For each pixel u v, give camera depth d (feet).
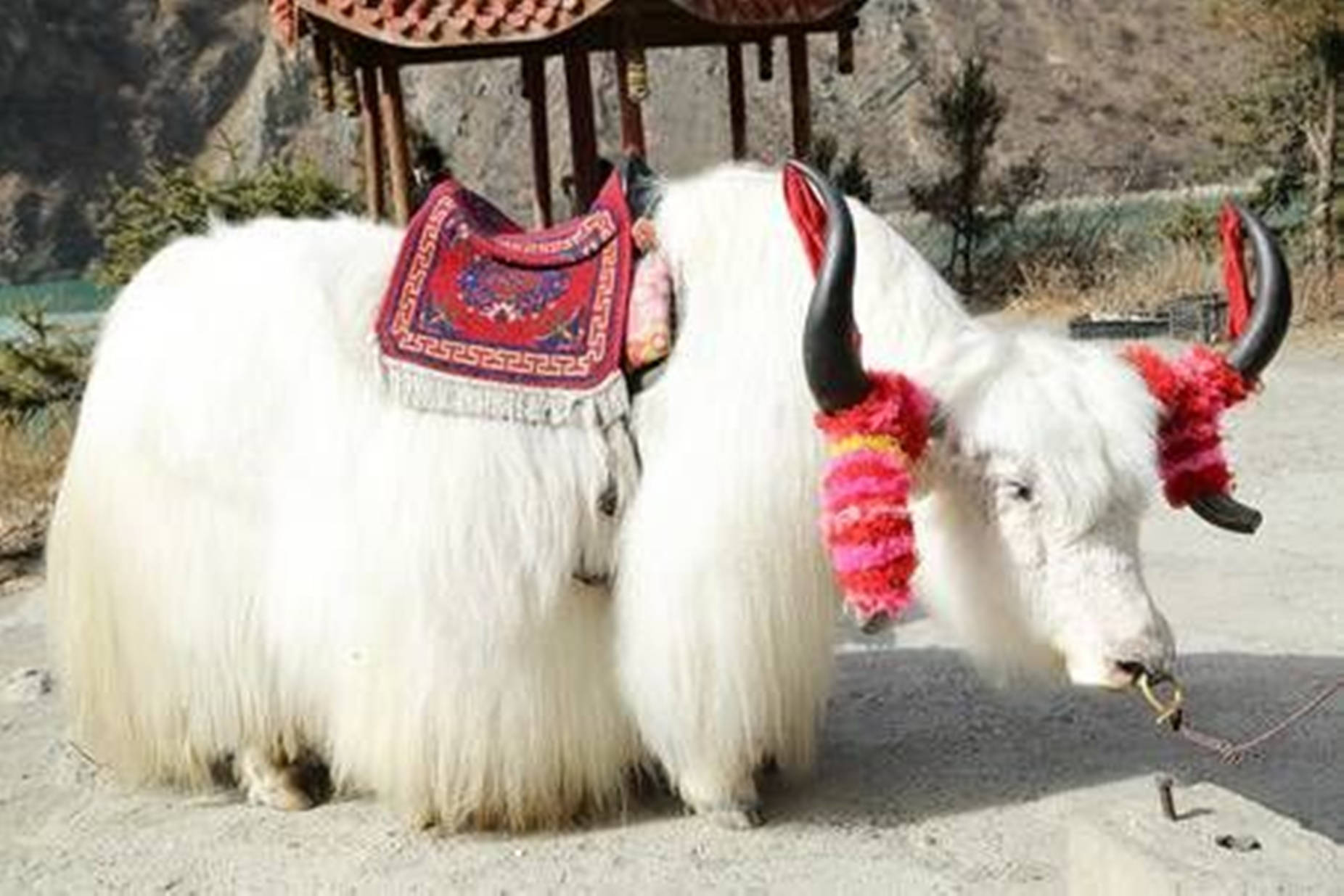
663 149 182.91
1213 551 30.60
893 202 149.28
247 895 17.33
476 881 17.20
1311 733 20.65
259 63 301.22
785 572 17.24
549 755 17.90
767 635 17.26
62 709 24.17
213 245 19.47
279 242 18.99
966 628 16.72
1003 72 244.42
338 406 17.85
